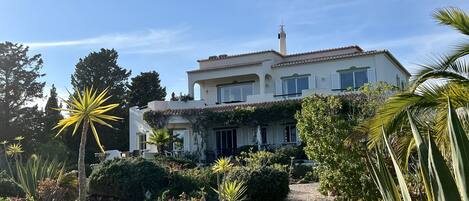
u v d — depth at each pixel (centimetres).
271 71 3734
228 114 3341
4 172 2086
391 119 1006
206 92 3981
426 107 993
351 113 1612
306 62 3597
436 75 993
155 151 3478
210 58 4144
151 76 6688
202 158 3362
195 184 1700
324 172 1344
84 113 624
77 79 6147
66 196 1555
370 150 1037
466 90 948
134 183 1681
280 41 4462
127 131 5862
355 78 3438
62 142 4666
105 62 6256
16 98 5644
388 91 1669
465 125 912
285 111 3180
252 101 3522
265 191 1496
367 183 1220
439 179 415
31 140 5231
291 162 2280
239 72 3738
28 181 1541
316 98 1440
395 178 888
